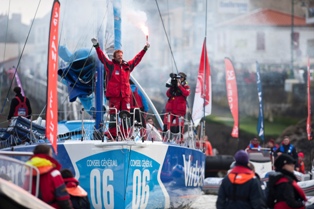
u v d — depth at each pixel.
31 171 26.28
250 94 110.19
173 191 39.56
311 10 112.44
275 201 30.39
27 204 23.38
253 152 66.00
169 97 44.41
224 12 111.31
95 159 35.16
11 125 38.81
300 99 110.81
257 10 112.06
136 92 44.53
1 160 28.02
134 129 36.28
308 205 36.81
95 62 39.16
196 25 109.19
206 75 49.88
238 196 29.11
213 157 70.50
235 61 111.25
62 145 35.47
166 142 38.78
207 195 60.34
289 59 112.19
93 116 39.56
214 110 107.50
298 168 67.75
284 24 112.75
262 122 75.44
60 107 66.44
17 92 44.62
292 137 108.69
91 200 35.41
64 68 40.06
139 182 35.84
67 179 29.80
